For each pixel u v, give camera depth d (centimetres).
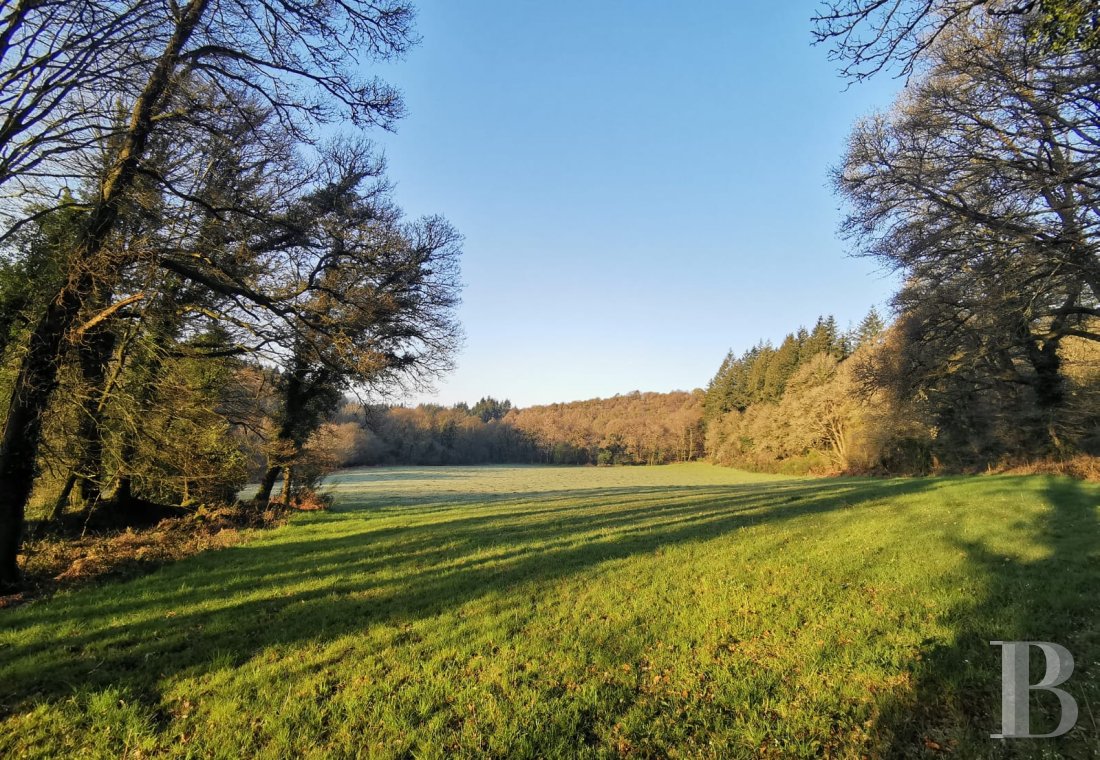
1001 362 2150
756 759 353
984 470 2556
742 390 8562
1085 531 897
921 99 1230
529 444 11881
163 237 1018
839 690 423
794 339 7031
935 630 514
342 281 1739
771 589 672
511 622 606
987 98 1065
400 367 2027
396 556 1002
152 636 595
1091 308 1489
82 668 512
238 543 1248
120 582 856
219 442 1652
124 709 431
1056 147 1001
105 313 855
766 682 440
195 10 870
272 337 1274
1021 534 895
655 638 544
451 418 10969
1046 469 2027
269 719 413
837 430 4806
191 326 1317
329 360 1328
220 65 952
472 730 392
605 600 668
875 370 2233
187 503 1652
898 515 1160
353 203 1830
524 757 362
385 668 498
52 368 842
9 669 505
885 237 1468
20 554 975
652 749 369
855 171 1485
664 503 1817
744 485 3184
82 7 769
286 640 574
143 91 872
